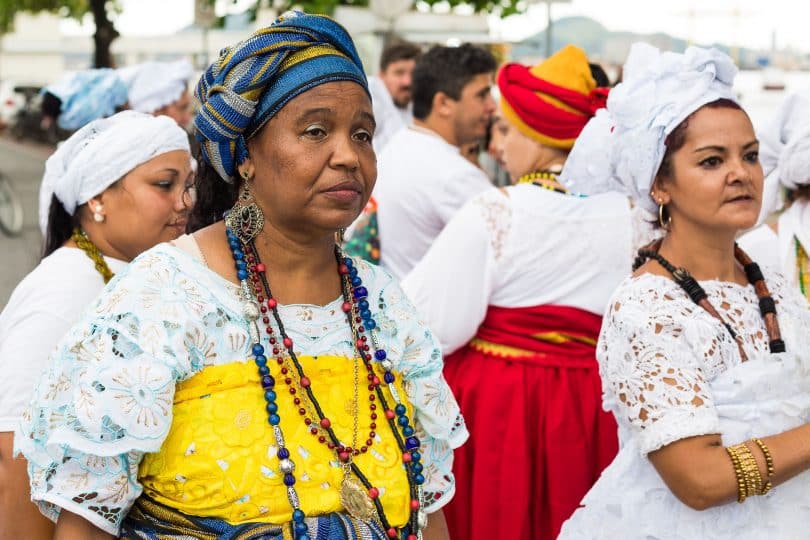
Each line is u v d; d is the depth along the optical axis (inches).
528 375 127.8
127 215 107.7
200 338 68.6
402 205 165.2
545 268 125.7
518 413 126.6
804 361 88.4
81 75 163.9
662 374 85.6
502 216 126.0
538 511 128.0
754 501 87.6
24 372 95.2
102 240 109.0
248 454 68.3
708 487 83.7
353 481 70.5
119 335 67.4
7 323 100.7
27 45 1407.5
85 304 102.3
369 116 72.6
